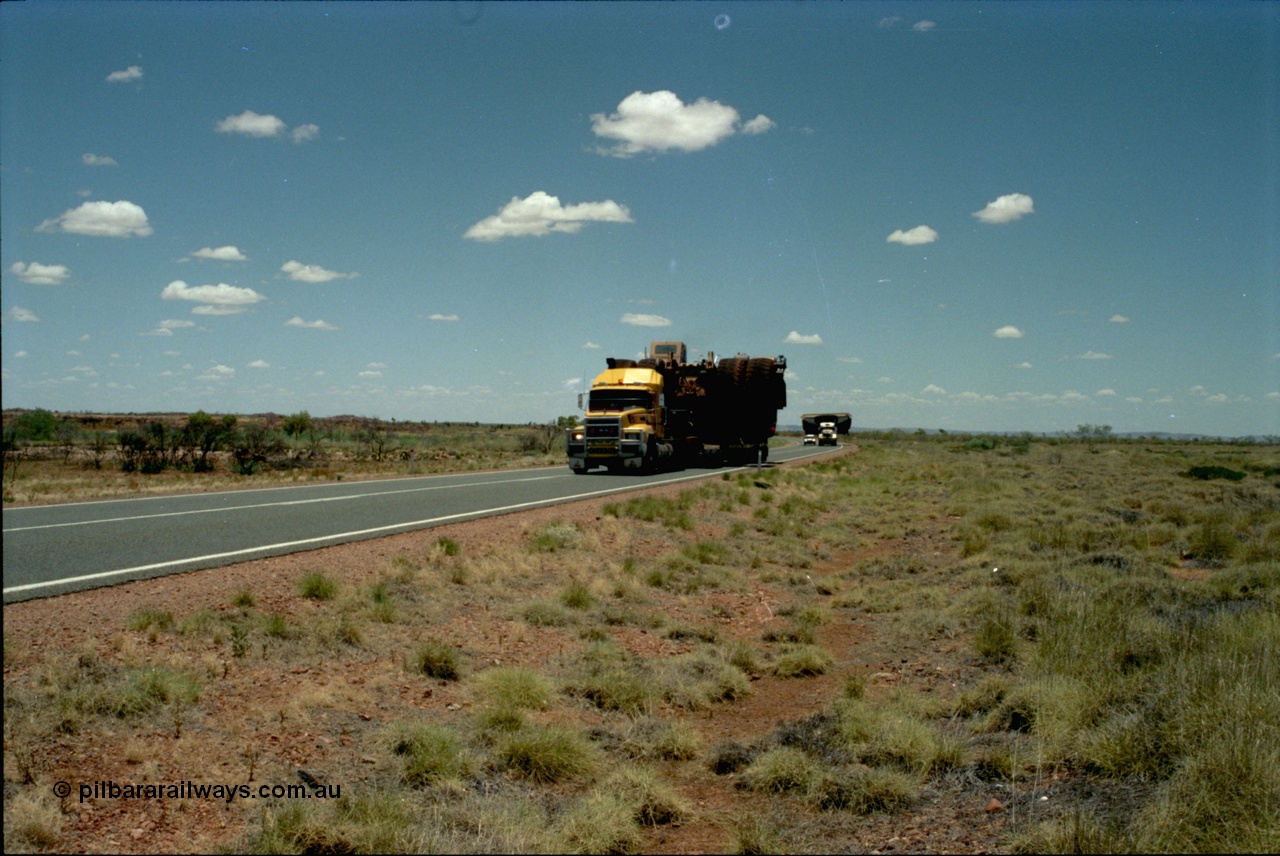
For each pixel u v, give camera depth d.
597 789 6.76
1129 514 22.55
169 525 15.70
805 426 107.31
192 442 42.53
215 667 7.77
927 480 39.59
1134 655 8.98
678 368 39.94
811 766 7.16
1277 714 6.46
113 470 39.00
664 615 12.62
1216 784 5.63
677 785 7.33
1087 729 7.31
